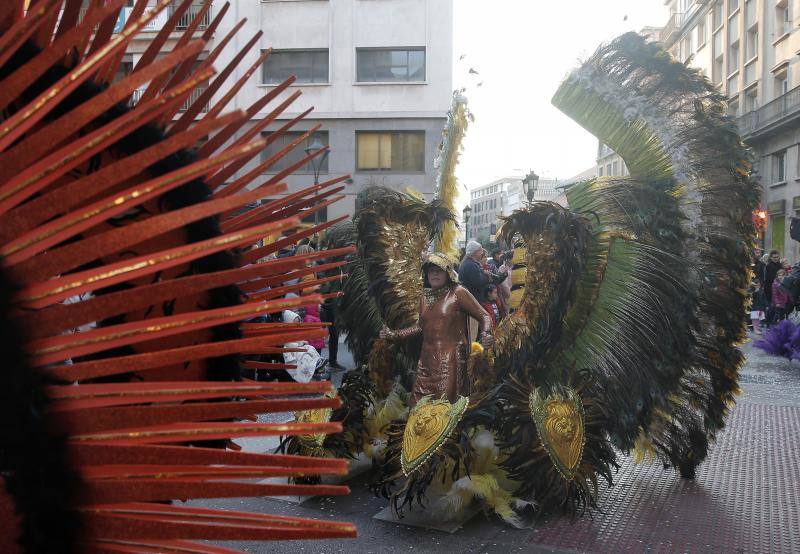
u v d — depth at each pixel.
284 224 0.84
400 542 3.68
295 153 20.12
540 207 4.03
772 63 30.34
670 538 3.79
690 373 4.60
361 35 22.11
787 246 29.31
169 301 1.14
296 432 0.90
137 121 0.81
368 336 4.97
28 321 0.80
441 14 22.14
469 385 4.23
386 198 4.71
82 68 0.83
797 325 11.21
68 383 0.84
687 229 4.36
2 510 0.81
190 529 0.89
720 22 36.28
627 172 4.74
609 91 4.59
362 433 4.56
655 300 4.18
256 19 21.45
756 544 3.72
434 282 4.28
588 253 4.16
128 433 0.84
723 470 5.09
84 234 1.08
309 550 3.56
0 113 1.01
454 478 4.00
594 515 4.13
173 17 1.31
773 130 29.41
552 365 4.30
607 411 4.12
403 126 22.25
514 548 3.62
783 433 6.15
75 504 0.83
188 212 0.83
